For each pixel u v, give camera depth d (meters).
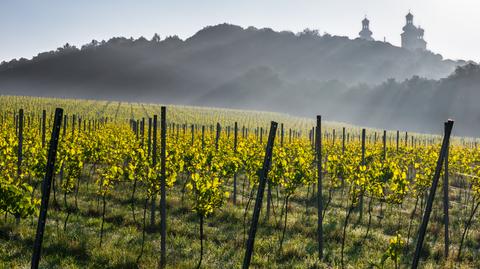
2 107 67.25
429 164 20.08
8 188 7.94
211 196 10.36
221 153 20.47
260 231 14.22
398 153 30.30
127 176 14.12
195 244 12.09
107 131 32.59
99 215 14.70
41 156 14.12
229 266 10.57
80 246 10.80
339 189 24.05
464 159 23.67
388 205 19.88
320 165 12.51
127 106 95.00
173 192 19.72
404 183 14.69
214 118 85.31
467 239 14.86
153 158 13.34
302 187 24.00
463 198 23.62
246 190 22.47
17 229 11.51
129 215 14.82
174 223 14.18
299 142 30.47
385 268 11.22
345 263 11.55
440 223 16.97
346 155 22.50
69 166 14.77
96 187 19.39
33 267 7.19
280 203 19.44
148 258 10.45
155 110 89.75
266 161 8.55
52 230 12.05
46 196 7.26
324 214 17.45
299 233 14.34
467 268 11.73
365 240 13.91
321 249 12.01
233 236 13.27
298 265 10.99
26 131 28.19
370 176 14.12
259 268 10.69
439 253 12.97
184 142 24.88
